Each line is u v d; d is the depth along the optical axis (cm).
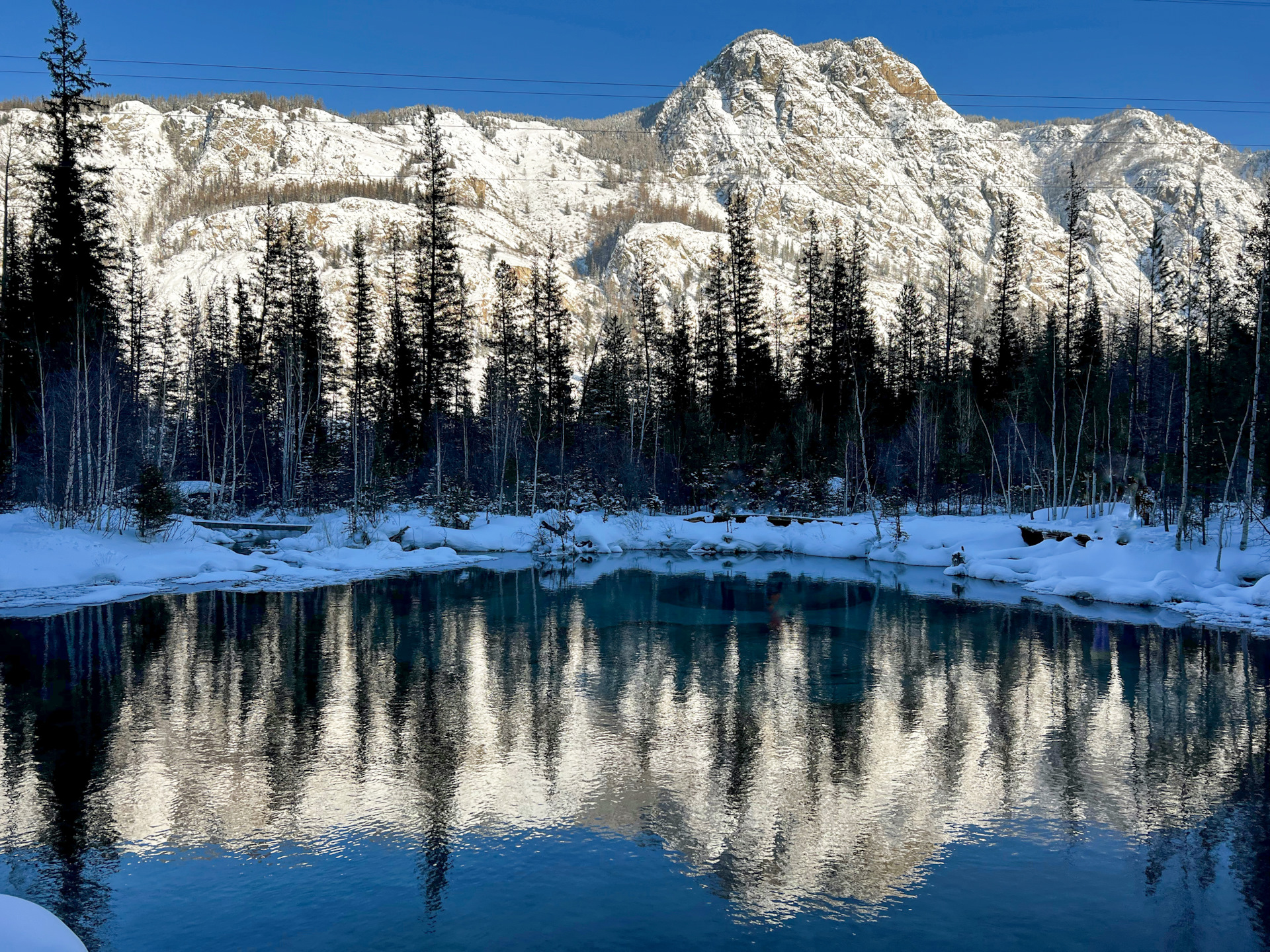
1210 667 1619
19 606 2122
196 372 5591
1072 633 1944
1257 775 1061
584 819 923
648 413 5906
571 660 1662
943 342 6391
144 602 2242
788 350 7162
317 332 5456
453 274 5162
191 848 845
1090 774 1063
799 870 810
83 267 3731
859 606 2330
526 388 5453
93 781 1016
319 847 850
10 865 806
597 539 3812
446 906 736
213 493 4566
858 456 4628
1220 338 3294
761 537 3875
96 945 664
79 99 3791
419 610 2222
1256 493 3155
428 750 1136
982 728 1247
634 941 679
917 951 668
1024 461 4562
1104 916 727
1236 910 740
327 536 3484
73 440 3003
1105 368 5006
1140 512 3084
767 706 1353
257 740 1166
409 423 5084
